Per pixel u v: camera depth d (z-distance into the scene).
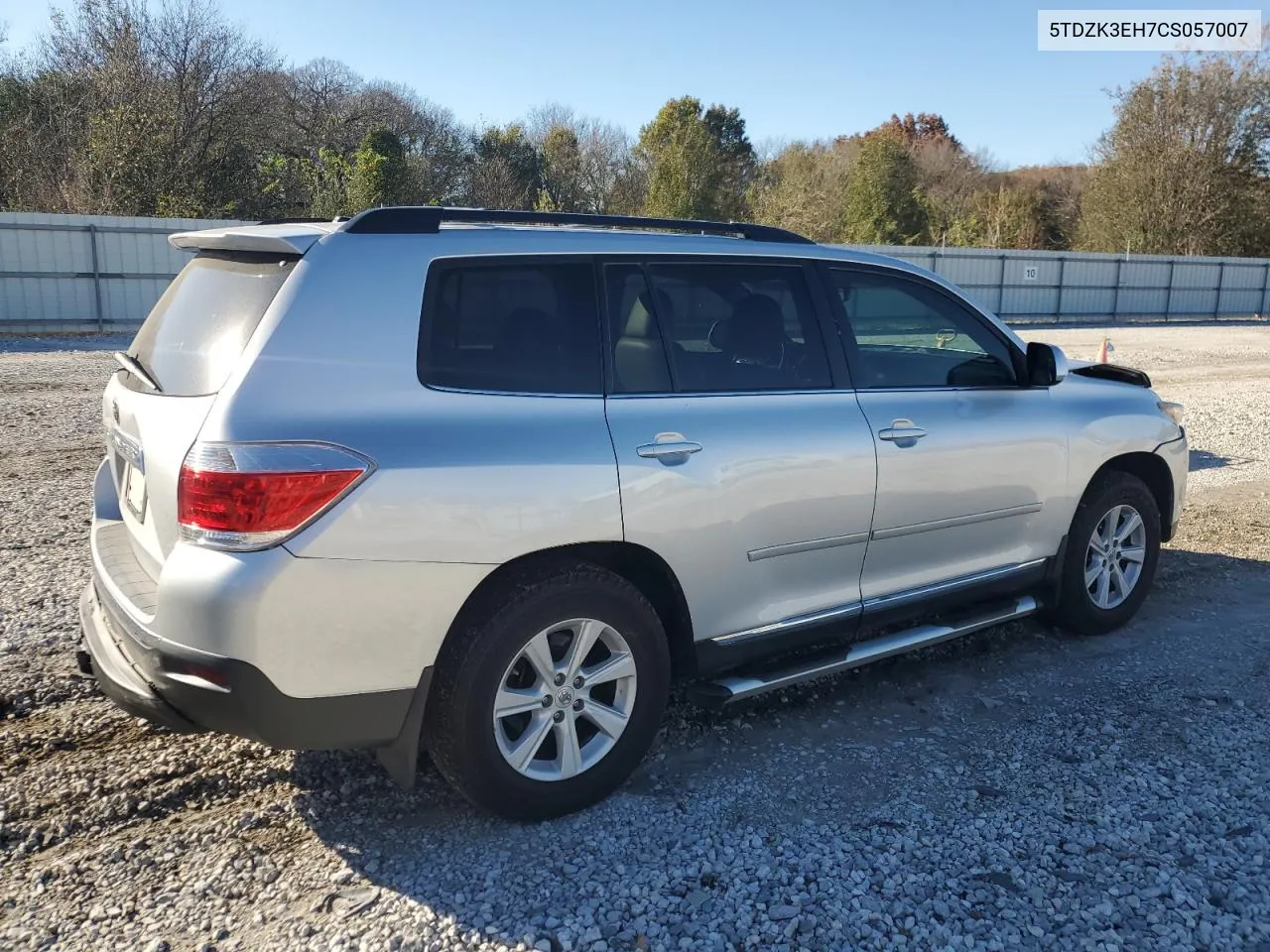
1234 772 3.65
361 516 2.83
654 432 3.40
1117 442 4.82
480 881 2.98
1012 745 3.86
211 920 2.79
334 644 2.84
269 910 2.84
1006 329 4.58
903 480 4.02
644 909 2.86
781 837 3.22
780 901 2.90
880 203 43.50
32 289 20.88
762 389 3.76
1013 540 4.54
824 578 3.90
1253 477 8.70
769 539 3.67
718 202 43.47
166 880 2.97
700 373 3.63
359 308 3.03
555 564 3.20
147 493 3.07
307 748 2.93
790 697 4.28
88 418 10.48
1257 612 5.36
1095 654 4.79
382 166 33.75
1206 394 14.78
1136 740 3.90
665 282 3.63
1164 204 42.09
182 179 30.05
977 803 3.43
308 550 2.77
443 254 3.21
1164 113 41.91
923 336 4.30
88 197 28.00
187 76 32.34
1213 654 4.77
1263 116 41.16
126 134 29.03
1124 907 2.88
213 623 2.73
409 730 3.02
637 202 51.28
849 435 3.86
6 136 30.30
